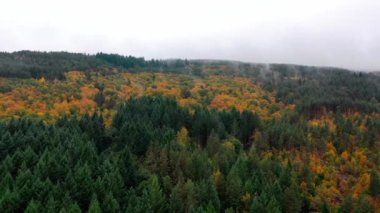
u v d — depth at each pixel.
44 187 58.41
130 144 98.50
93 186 62.75
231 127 135.88
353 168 115.31
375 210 91.56
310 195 90.50
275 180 83.12
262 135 128.75
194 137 128.88
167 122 127.06
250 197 74.81
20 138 86.25
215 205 69.69
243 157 96.94
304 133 138.12
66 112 151.88
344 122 152.00
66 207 54.03
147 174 78.81
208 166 88.00
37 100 167.75
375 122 153.12
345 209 83.88
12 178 63.38
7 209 53.94
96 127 106.06
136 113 130.62
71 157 76.38
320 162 117.38
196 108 157.50
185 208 66.75
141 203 59.25
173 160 85.25
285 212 77.19
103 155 83.69
